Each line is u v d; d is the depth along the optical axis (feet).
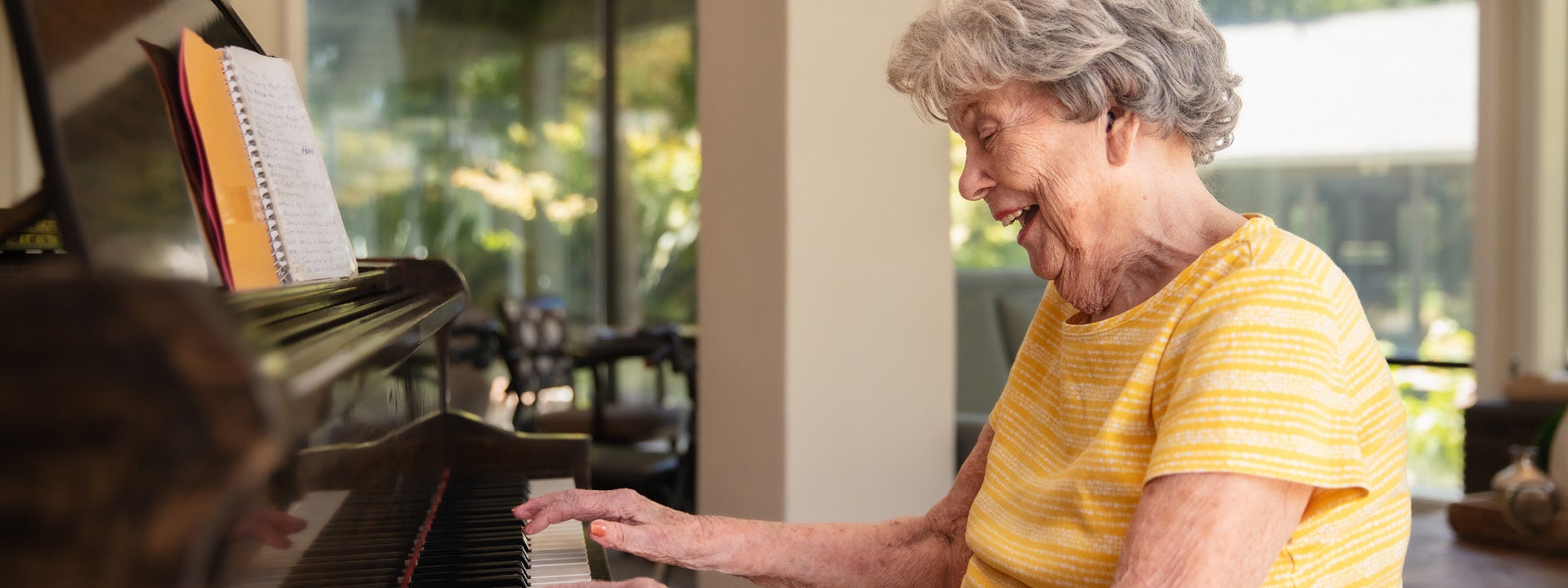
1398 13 17.74
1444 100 17.61
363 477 3.28
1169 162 3.56
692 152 21.94
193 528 1.49
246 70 3.74
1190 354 3.20
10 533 1.46
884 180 9.60
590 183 24.20
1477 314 17.43
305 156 4.05
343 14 23.58
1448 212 17.76
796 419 9.20
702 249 10.00
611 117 23.66
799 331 9.20
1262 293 3.17
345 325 3.15
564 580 4.00
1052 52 3.35
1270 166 18.65
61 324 1.48
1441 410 17.97
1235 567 2.90
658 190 22.81
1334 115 18.25
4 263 3.40
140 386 1.48
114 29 3.07
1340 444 3.02
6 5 2.51
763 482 9.36
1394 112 17.90
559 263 24.67
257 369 1.53
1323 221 18.44
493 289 24.95
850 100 9.41
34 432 1.47
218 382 1.50
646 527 4.41
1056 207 3.56
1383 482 3.31
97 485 1.47
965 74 3.48
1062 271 3.68
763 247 9.35
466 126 24.89
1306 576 3.13
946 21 3.62
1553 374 14.76
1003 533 3.84
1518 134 17.07
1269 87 18.57
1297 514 3.01
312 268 3.84
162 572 1.48
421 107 24.44
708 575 9.91
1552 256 16.98
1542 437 10.02
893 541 4.67
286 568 2.39
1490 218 17.24
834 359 9.40
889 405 9.68
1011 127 3.54
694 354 15.85
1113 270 3.59
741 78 9.53
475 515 4.85
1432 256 17.90
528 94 25.16
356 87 23.77
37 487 1.47
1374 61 17.94
